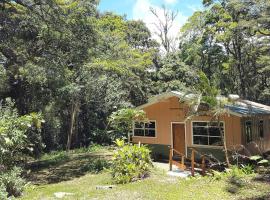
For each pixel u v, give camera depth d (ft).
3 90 68.59
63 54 69.56
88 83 83.15
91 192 40.40
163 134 69.62
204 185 40.22
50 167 65.41
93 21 70.23
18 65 66.49
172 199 35.04
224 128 59.26
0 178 39.55
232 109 57.31
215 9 118.83
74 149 93.04
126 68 84.89
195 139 63.57
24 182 45.73
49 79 67.36
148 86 114.21
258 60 112.16
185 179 44.98
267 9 83.66
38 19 64.28
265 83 138.21
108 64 76.74
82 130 103.50
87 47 69.21
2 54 68.03
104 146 95.04
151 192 38.17
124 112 71.26
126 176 45.88
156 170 51.55
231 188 37.99
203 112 52.29
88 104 99.50
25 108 77.82
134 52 94.89
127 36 128.67
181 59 133.59
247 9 91.61
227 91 120.78
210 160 54.65
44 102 78.84
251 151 60.95
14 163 47.70
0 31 65.72
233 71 129.80
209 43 124.57
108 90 95.20
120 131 85.81
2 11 63.31
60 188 45.88
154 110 71.20
